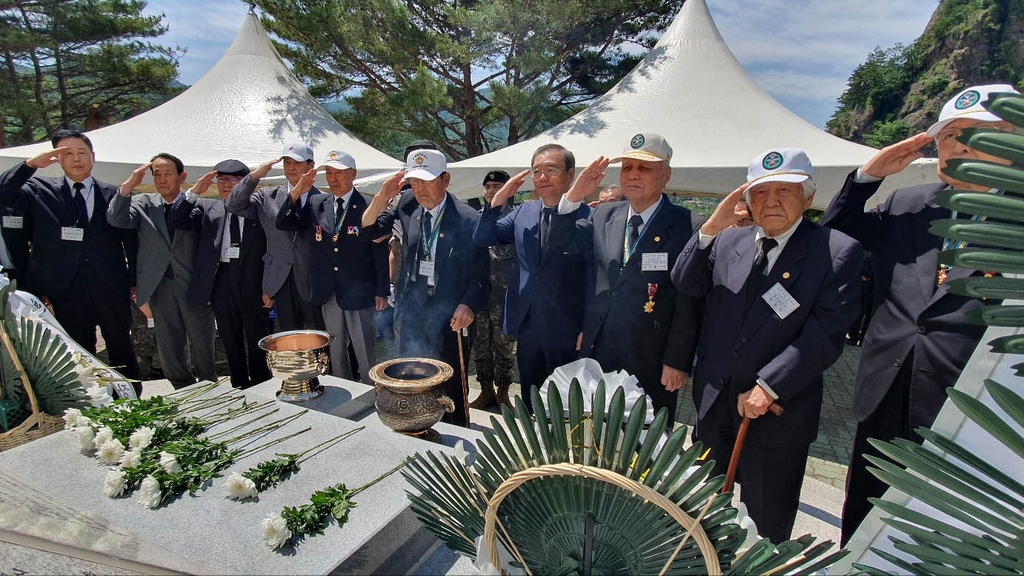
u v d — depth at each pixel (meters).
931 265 2.02
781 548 0.94
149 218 4.09
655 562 0.94
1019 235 0.55
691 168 5.57
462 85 10.38
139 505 1.53
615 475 0.85
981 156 1.73
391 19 8.77
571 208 2.85
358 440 1.98
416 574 1.55
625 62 11.00
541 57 8.66
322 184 7.37
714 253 2.32
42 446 1.86
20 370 2.05
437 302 3.43
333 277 3.75
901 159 2.09
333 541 1.39
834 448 4.16
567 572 0.98
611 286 2.73
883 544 1.03
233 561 1.31
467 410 3.40
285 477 1.71
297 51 10.20
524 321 3.14
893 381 2.08
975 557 0.72
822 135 6.04
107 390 2.45
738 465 2.23
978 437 0.89
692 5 7.12
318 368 2.53
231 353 4.32
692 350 2.51
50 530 1.26
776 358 2.00
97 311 4.08
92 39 13.29
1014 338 0.57
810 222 2.10
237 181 4.27
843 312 1.95
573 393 0.87
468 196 6.77
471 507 1.16
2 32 11.70
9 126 13.54
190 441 1.79
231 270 4.16
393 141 11.70
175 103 7.70
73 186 3.97
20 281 3.96
